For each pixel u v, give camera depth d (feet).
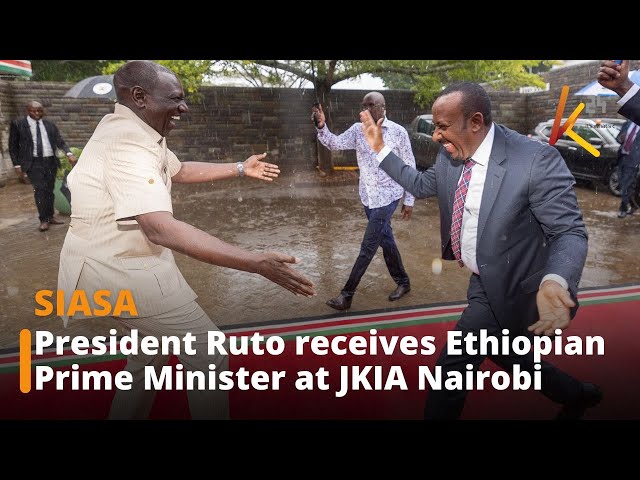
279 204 31.32
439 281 16.21
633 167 24.61
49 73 62.64
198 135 45.78
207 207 30.53
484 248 6.35
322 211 29.07
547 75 53.06
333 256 19.69
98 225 5.81
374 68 43.04
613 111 43.19
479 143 6.34
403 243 21.39
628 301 14.03
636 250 19.71
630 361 10.45
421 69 43.04
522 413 8.67
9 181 38.63
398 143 12.81
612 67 6.44
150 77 5.76
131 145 5.47
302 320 13.16
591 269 17.37
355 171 46.39
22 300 14.97
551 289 5.38
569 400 7.70
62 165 25.98
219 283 16.35
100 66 64.80
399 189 12.86
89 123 43.19
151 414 8.75
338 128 48.47
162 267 6.16
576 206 6.09
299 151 48.26
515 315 6.56
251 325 12.89
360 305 14.19
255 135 47.16
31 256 19.67
